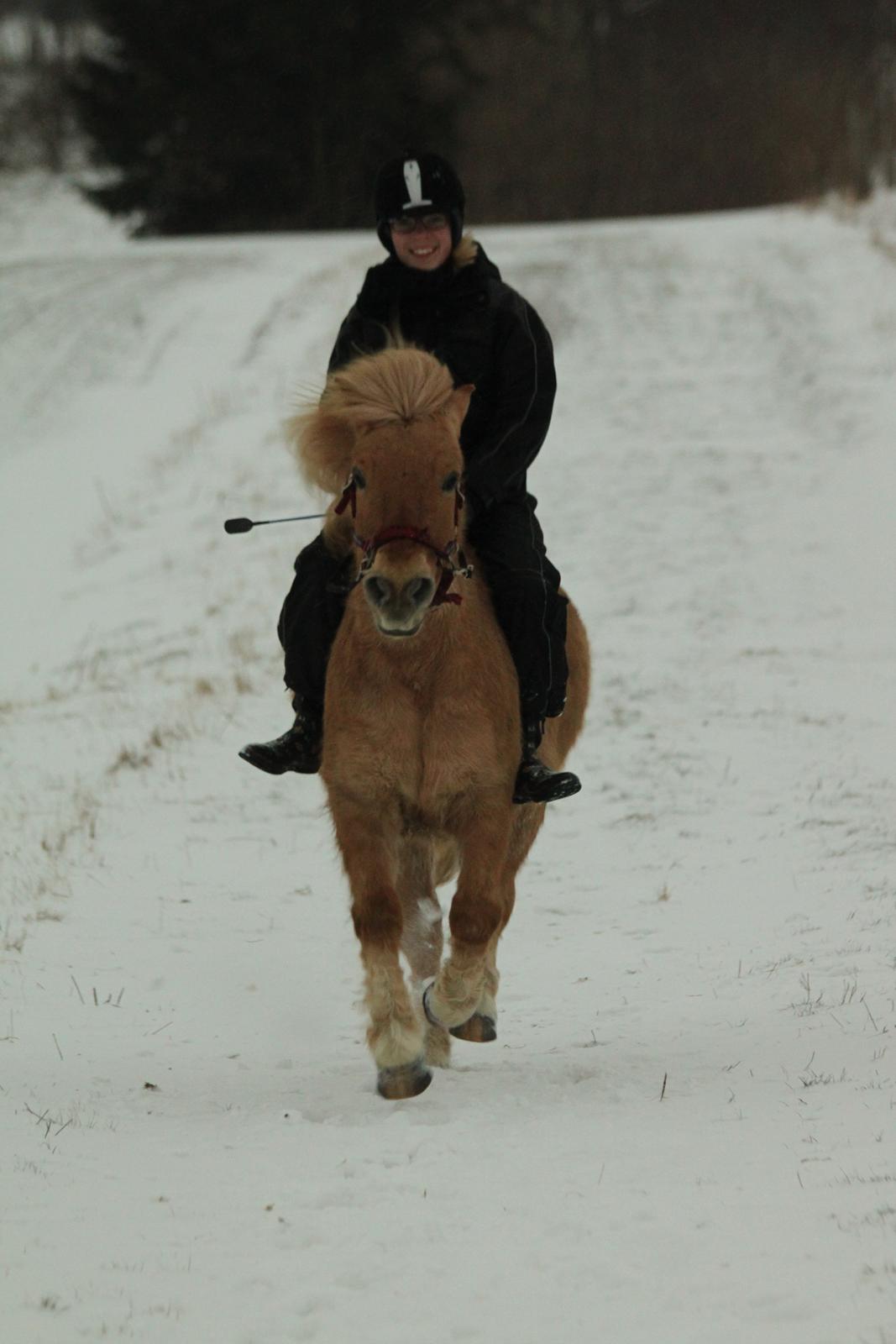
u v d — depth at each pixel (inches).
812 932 450.0
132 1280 225.3
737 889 497.0
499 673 331.3
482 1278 222.7
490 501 354.9
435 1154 278.7
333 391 325.7
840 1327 200.8
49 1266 230.2
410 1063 313.3
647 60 3538.4
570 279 1721.2
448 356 361.1
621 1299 214.5
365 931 318.3
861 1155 265.9
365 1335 206.7
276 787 629.9
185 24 2755.9
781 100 3265.3
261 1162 277.1
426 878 359.6
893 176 2600.9
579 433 1243.8
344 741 323.0
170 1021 401.7
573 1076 340.2
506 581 348.8
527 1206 249.3
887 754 636.1
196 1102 328.8
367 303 374.9
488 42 3444.9
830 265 1710.1
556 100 3496.6
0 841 574.6
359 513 313.7
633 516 1047.0
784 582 909.8
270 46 2733.8
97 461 1314.0
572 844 551.8
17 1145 291.1
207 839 566.3
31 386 1541.6
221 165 2827.3
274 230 2901.1
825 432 1198.9
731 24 3595.0
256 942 464.8
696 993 408.5
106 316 1734.7
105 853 551.2
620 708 708.7
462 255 369.7
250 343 1592.0
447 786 322.0
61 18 4822.8
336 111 2812.5
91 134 2871.6
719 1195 250.5
